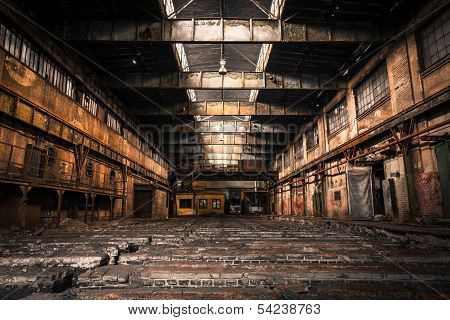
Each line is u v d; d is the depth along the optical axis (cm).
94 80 1656
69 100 1366
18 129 1027
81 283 304
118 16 1297
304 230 966
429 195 1071
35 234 801
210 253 436
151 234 774
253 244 555
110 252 443
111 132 1917
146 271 319
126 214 2181
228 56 1942
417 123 1140
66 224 1224
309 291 266
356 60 1599
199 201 4503
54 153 1255
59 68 1319
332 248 503
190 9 1568
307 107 2292
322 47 1523
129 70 1753
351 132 1722
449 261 398
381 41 1319
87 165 1565
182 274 311
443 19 1051
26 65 1048
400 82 1248
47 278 308
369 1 1216
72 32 1280
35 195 1129
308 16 1327
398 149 1248
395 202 1273
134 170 2427
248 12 1594
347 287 279
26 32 1047
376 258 406
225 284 304
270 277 309
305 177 2516
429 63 1115
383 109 1396
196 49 1861
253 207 4888
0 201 930
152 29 1309
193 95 2442
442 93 997
